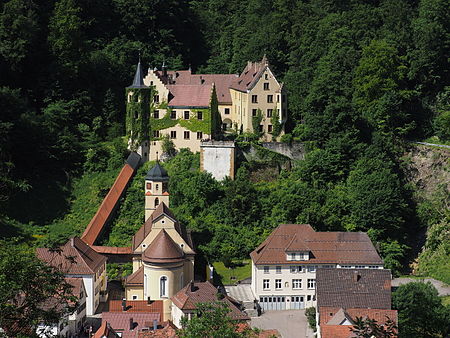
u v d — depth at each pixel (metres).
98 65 193.62
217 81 180.75
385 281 118.25
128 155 167.62
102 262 132.12
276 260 133.00
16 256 61.94
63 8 190.50
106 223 148.62
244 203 151.12
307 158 162.50
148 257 128.62
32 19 186.75
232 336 68.00
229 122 178.12
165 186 142.62
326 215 150.25
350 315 109.00
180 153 166.88
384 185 151.00
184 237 136.25
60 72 183.50
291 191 155.38
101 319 119.00
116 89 193.50
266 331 103.69
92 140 174.12
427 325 105.31
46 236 147.25
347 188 157.38
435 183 165.88
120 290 134.88
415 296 114.88
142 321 112.56
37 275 62.47
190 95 168.38
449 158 166.88
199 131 166.62
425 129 183.62
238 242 145.50
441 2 195.88
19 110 166.88
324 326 104.69
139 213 152.12
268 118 169.38
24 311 62.22
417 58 188.62
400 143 172.62
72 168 165.88
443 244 151.88
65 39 186.12
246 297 133.38
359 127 167.75
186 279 133.50
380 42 187.88
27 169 163.50
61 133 169.50
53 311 62.78
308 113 173.00
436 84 190.25
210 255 143.62
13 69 180.12
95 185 161.12
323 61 193.50
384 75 183.00
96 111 185.75
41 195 158.12
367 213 149.25
